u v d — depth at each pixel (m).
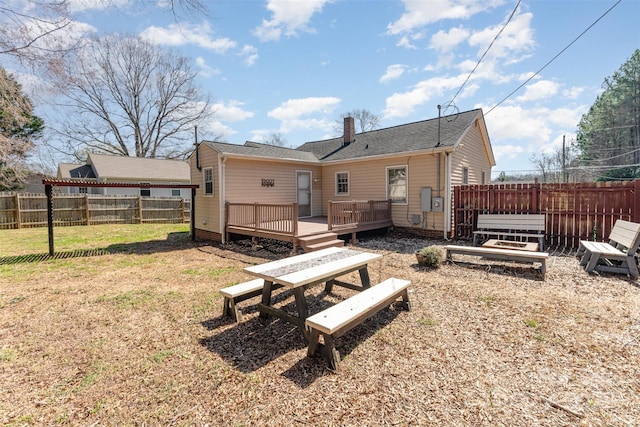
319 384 2.47
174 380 2.57
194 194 10.93
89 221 15.22
